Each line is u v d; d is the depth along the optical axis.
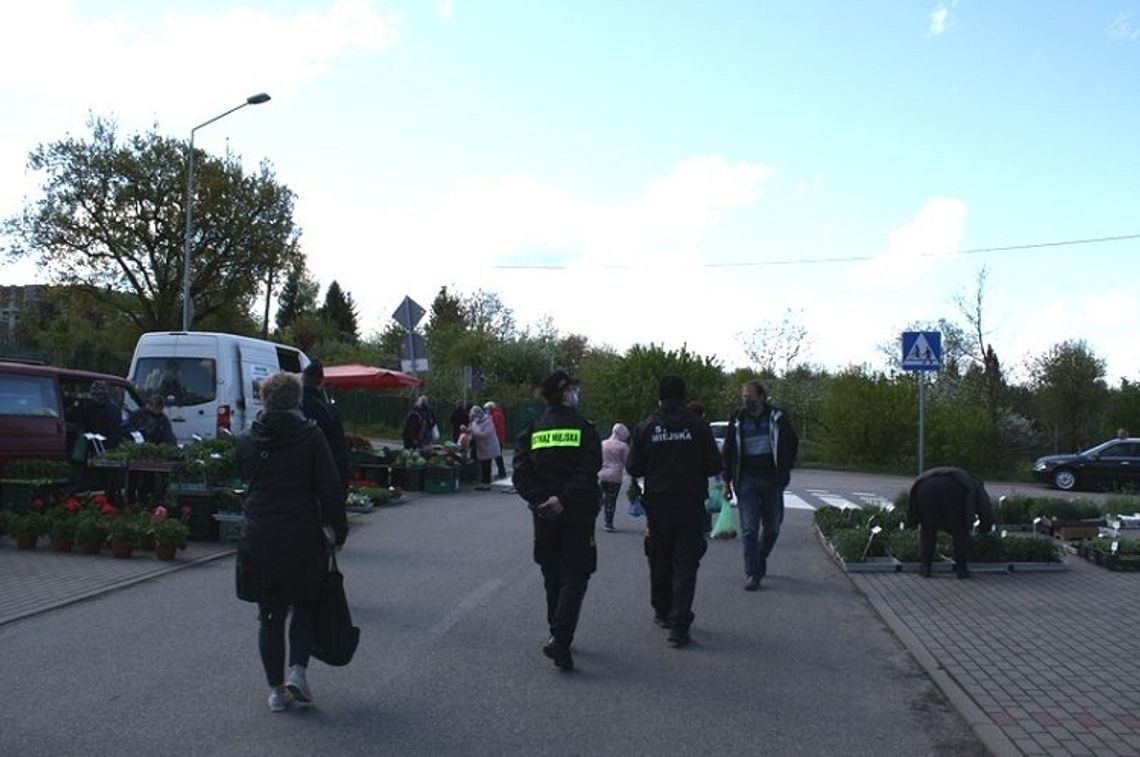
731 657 7.39
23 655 7.05
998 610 9.05
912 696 6.49
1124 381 46.44
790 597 9.80
